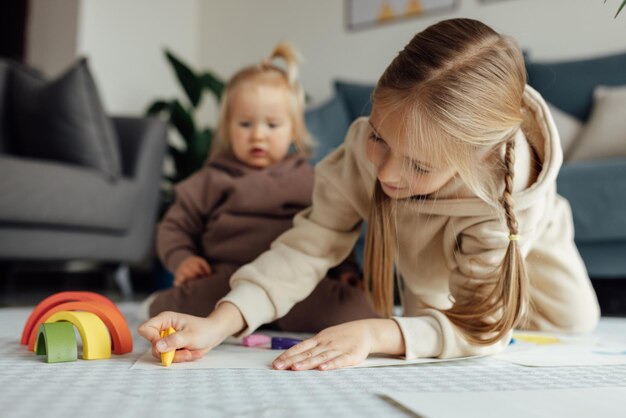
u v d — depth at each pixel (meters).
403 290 1.08
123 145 2.38
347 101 2.73
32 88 2.27
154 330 0.72
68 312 0.77
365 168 0.91
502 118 0.72
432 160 0.70
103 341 0.75
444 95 0.69
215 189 1.32
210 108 3.62
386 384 0.60
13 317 1.27
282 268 0.88
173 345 0.69
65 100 2.13
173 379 0.61
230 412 0.48
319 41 3.25
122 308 1.60
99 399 0.52
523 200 0.76
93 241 2.16
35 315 0.86
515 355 0.82
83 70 2.19
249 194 1.28
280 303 0.85
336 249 0.96
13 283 2.98
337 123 2.56
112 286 3.17
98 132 2.18
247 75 1.43
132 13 3.42
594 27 2.49
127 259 2.31
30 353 0.78
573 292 1.19
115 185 2.18
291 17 3.36
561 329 1.21
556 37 2.58
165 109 2.88
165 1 3.58
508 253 0.74
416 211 0.86
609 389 0.59
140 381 0.60
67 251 2.07
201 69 3.71
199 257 1.28
